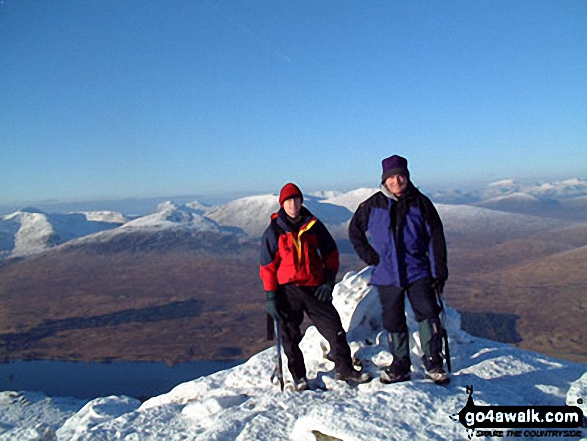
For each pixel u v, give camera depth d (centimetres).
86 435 389
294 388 421
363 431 292
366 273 550
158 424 404
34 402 1321
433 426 293
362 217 420
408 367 405
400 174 388
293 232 415
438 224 393
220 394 467
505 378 407
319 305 422
